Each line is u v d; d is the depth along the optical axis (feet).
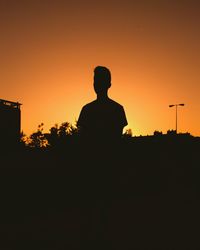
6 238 21.18
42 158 47.83
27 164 49.01
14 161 52.31
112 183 15.16
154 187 52.01
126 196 37.29
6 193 40.88
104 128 14.97
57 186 33.88
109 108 15.19
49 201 34.71
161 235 21.59
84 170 15.15
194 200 41.01
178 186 55.72
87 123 15.14
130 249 17.31
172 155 64.64
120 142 15.33
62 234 21.03
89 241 15.81
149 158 57.62
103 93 15.43
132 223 25.13
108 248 16.28
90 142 15.05
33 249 18.22
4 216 30.17
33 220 27.66
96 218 15.51
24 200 37.42
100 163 14.97
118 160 15.21
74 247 17.15
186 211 32.40
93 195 15.24
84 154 15.14
